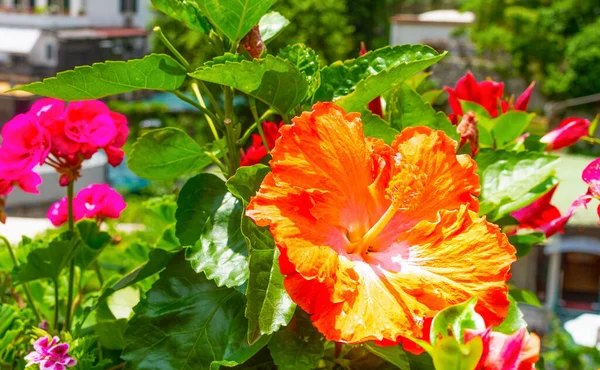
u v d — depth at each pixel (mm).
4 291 1617
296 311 1119
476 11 23250
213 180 1220
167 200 1889
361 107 1212
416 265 1007
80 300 1668
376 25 30922
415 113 1381
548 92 22312
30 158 1387
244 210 1022
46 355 1234
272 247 1022
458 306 826
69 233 1472
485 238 997
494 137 1695
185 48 17859
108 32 29828
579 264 14859
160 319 1170
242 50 1251
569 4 22062
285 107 1187
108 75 1163
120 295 1594
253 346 1048
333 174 1004
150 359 1137
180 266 1222
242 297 1176
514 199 1355
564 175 11680
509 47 22531
